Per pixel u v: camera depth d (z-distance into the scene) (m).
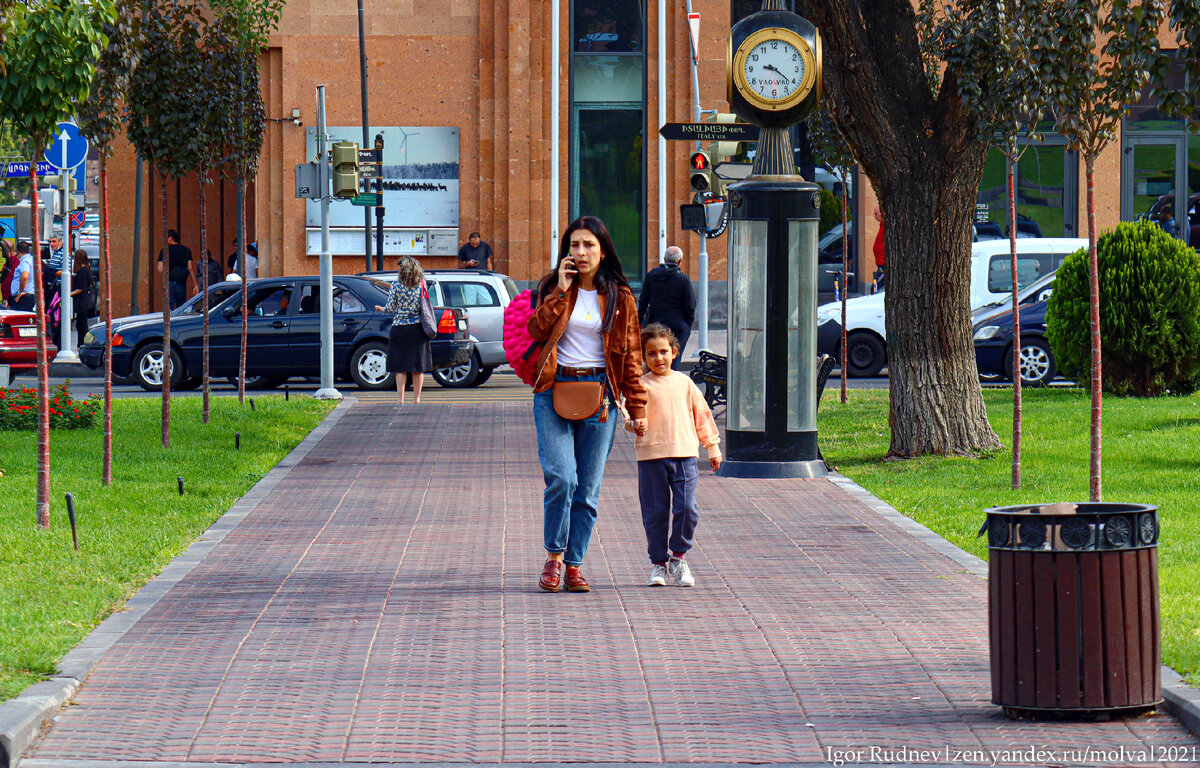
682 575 20.39
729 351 31.58
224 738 13.73
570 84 77.12
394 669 16.02
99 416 39.41
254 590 20.03
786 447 31.14
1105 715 14.13
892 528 24.94
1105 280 42.59
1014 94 24.36
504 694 15.10
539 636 17.47
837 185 75.94
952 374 34.03
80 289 68.44
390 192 77.50
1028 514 14.16
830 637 17.41
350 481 30.67
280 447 36.09
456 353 51.72
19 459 31.94
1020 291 56.66
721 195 60.03
